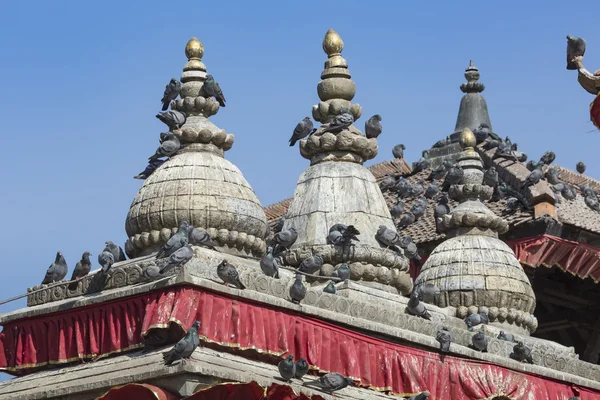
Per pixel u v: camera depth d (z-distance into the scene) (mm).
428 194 50031
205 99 34781
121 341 30406
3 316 32438
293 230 36125
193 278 29547
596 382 37594
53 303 32219
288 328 31000
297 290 30953
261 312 30516
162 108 34906
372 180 37781
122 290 30516
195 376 28312
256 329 30266
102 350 30734
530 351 35969
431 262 39500
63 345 31438
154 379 28547
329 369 31578
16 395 30469
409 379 33094
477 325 36938
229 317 29984
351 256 35656
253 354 30438
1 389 31547
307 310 31344
